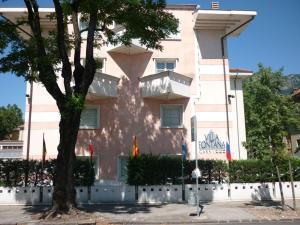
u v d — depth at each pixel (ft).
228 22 78.89
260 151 51.44
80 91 46.42
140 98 75.56
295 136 101.19
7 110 223.51
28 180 60.39
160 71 78.38
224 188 62.69
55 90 45.21
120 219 43.14
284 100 53.11
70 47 56.90
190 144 74.90
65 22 54.90
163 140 74.49
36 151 73.05
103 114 74.33
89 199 59.62
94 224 40.50
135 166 60.95
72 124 45.27
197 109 76.48
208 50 79.82
